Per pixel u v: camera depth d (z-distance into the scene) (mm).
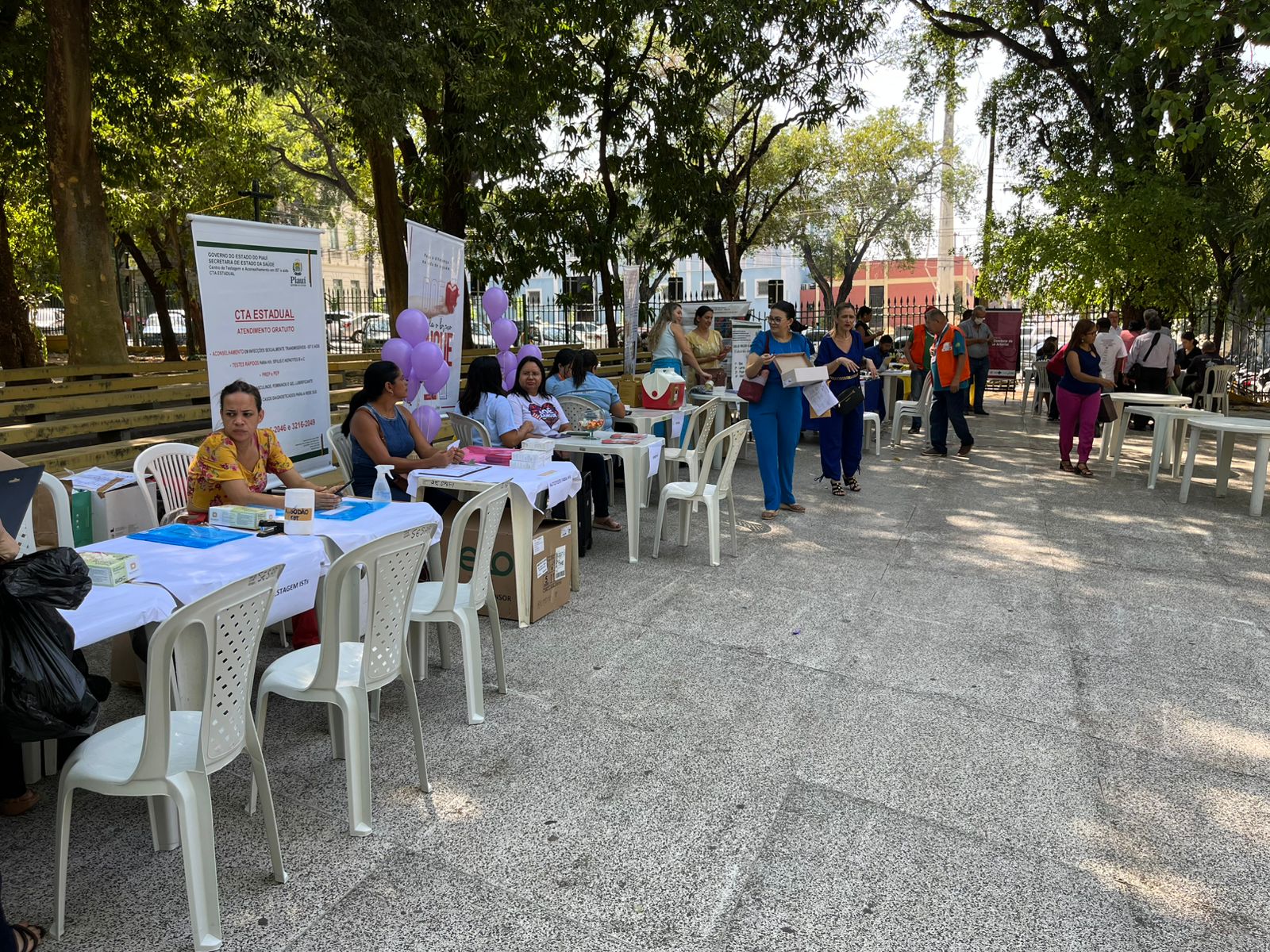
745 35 13711
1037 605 5305
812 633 4836
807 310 22953
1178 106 8477
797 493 8570
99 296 9234
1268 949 2438
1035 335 22469
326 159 27516
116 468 6445
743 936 2477
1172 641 4742
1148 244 13461
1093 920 2551
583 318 22297
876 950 2426
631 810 3109
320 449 6266
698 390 9711
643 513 7652
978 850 2885
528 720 3805
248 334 5527
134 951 2396
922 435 12898
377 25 8547
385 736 3646
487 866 2789
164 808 2834
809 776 3350
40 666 2260
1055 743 3623
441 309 7555
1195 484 9086
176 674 2910
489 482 4809
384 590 2957
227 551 3357
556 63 13047
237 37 7504
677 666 4379
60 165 8992
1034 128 16547
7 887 2656
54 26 8758
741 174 17531
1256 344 18906
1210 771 3404
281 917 2535
